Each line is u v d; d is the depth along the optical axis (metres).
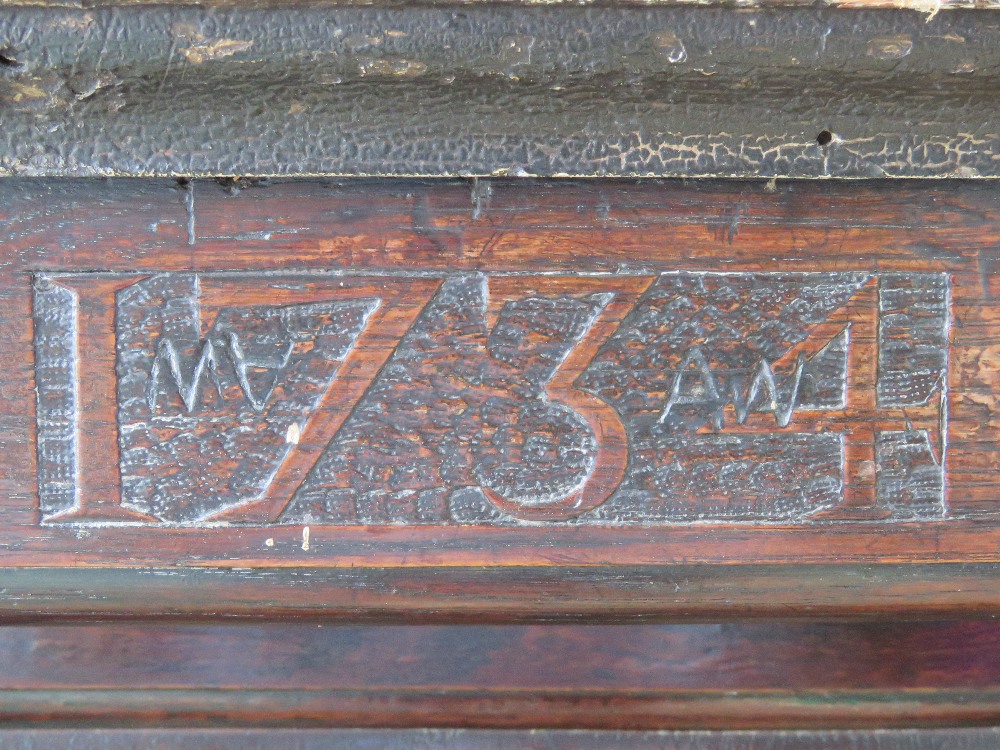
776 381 0.68
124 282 0.66
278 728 0.77
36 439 0.67
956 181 0.66
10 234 0.66
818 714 0.78
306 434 0.68
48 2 0.55
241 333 0.67
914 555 0.70
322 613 0.71
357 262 0.67
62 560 0.69
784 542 0.70
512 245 0.67
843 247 0.67
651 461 0.69
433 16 0.57
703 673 0.79
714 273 0.67
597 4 0.57
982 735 0.76
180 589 0.70
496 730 0.77
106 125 0.61
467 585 0.70
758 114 0.61
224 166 0.62
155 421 0.67
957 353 0.68
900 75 0.59
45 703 0.78
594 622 0.73
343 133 0.61
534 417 0.68
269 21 0.57
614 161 0.62
